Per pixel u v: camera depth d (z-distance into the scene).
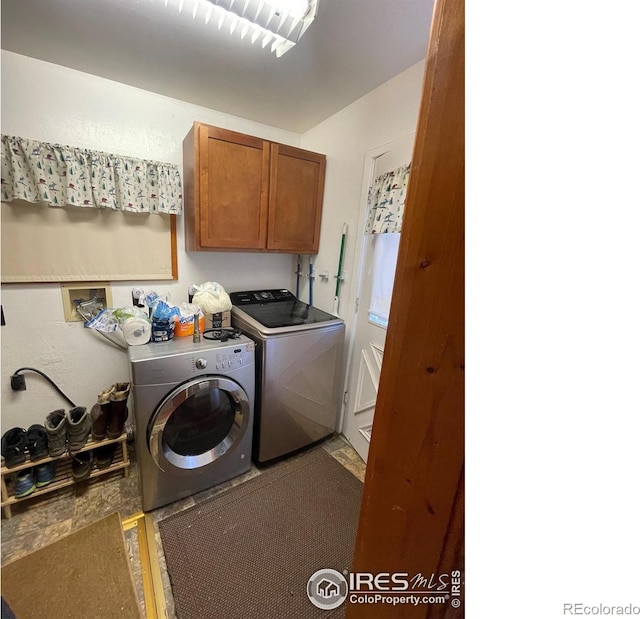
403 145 1.54
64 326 1.78
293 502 1.65
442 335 0.49
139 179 1.75
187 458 1.61
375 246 1.84
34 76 1.49
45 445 1.52
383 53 1.38
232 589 1.21
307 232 2.18
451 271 0.47
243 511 1.58
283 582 1.25
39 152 1.49
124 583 1.20
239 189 1.83
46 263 1.65
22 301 1.64
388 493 0.62
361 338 2.01
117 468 1.72
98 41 1.35
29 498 1.51
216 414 1.73
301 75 1.58
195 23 1.23
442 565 0.53
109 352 1.93
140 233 1.89
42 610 1.10
